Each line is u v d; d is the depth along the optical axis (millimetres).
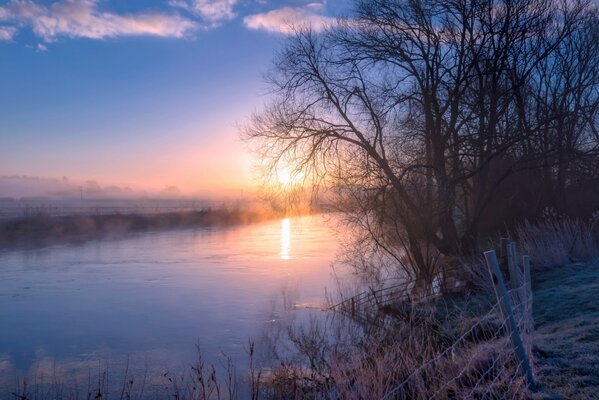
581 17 27062
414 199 23234
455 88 22547
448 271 20250
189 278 30250
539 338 9273
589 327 9508
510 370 6977
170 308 22016
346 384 7375
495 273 6406
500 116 22562
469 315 12758
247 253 43969
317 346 13094
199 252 45062
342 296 20562
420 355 8156
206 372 13195
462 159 24578
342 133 23328
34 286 27922
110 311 21641
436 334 10391
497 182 22812
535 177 27547
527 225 20938
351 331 14852
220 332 17719
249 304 22516
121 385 12836
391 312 16844
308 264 35938
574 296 12891
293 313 20250
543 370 7230
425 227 22250
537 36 23219
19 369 14484
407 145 23844
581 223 22516
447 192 22141
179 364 14336
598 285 13727
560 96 31062
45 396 12203
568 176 30938
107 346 16500
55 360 15141
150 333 17875
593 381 6711
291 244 53094
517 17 21766
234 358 14406
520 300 7953
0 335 18000
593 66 31156
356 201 23266
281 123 23266
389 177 22031
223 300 23562
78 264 37156
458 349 8422
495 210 27750
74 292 26109
